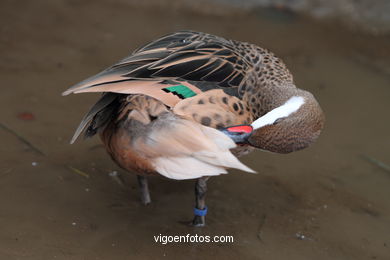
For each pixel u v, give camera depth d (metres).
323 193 5.98
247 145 4.94
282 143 4.90
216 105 4.64
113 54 7.96
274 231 5.36
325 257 5.09
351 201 5.89
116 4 9.43
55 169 5.77
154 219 5.33
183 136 4.36
